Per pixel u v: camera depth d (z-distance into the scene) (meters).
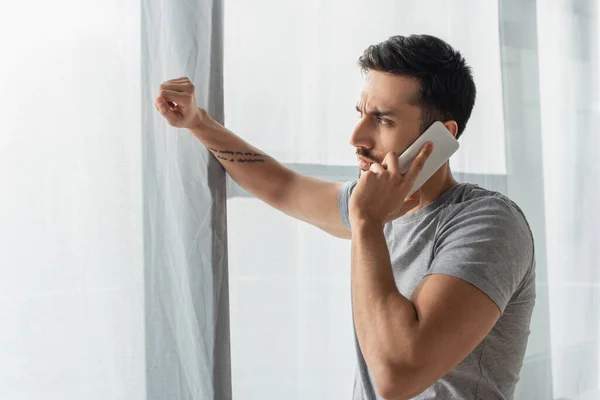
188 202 1.18
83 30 1.07
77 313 1.07
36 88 1.04
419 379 0.93
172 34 1.17
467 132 1.65
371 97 1.12
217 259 1.21
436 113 1.12
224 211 1.23
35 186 1.04
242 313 1.29
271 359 1.32
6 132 1.01
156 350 1.15
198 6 1.19
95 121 1.09
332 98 1.40
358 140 1.13
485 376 1.07
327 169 1.40
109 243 1.10
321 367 1.39
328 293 1.39
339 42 1.41
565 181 1.88
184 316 1.17
